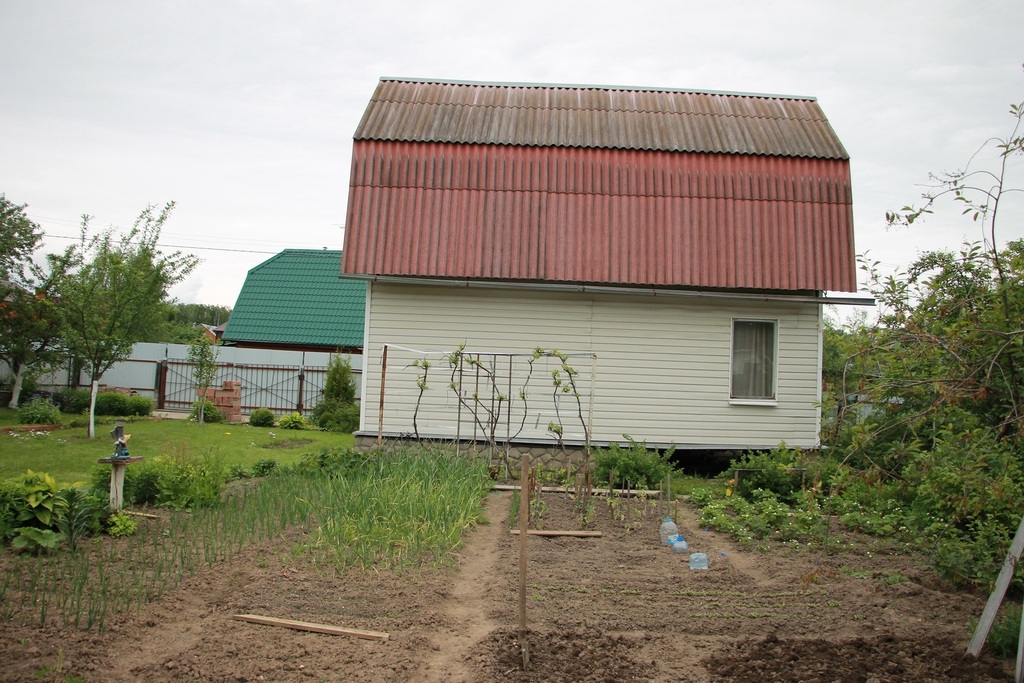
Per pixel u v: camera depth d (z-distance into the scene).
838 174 15.27
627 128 15.89
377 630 6.14
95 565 7.36
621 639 6.11
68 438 16.66
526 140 15.24
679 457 15.30
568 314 14.66
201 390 22.56
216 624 6.12
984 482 6.20
